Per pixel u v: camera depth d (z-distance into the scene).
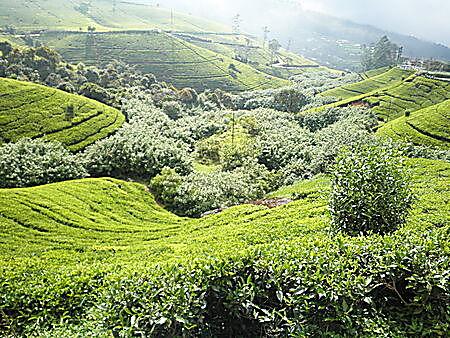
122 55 115.56
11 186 29.33
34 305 9.55
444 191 19.27
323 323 6.71
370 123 61.09
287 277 7.03
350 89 100.06
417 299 6.55
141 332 6.05
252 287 7.00
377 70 125.31
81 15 164.62
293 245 8.28
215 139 53.59
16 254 16.56
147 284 6.93
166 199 31.80
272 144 47.69
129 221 25.31
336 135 46.12
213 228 20.45
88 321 8.58
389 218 10.76
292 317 6.83
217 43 171.00
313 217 18.00
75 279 10.58
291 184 35.12
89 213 24.58
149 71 111.94
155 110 65.31
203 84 113.00
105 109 54.09
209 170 45.59
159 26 179.88
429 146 46.16
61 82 65.69
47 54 74.56
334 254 7.49
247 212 22.05
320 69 175.75
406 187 10.94
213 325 7.12
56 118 45.84
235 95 101.00
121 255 16.83
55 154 33.34
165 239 20.20
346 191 11.09
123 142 37.56
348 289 6.62
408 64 136.62
